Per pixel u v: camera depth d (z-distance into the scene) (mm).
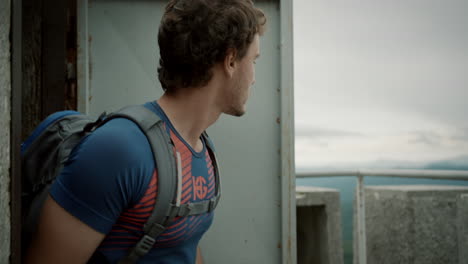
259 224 1615
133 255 658
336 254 2754
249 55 782
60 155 728
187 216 709
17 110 629
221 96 783
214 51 718
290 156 1597
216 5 717
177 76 738
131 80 1548
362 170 2328
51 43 1457
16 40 625
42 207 652
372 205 2568
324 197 2768
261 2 1611
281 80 1599
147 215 658
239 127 1611
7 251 593
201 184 754
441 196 2330
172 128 726
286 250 1589
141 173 633
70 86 1492
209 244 1586
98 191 612
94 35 1527
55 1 1465
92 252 643
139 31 1558
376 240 2525
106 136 631
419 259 2242
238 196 1604
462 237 1784
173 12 729
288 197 1597
